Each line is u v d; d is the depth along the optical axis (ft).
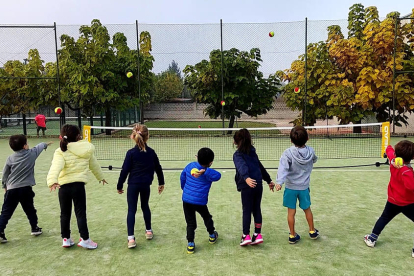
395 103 43.19
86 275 10.61
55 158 11.87
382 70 42.57
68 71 45.93
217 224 14.80
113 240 13.30
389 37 41.57
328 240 13.07
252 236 13.32
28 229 14.58
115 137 48.21
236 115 48.91
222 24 45.24
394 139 41.73
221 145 39.52
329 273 10.55
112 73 46.62
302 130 12.30
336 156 31.55
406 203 11.45
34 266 11.26
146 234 13.30
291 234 12.68
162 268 10.98
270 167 27.04
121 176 12.56
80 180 12.05
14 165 13.03
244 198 12.29
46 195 19.75
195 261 11.43
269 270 10.76
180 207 17.25
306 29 43.93
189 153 34.22
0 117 53.16
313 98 44.91
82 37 45.91
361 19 44.42
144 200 13.03
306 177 12.41
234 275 10.46
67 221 12.30
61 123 48.73
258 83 48.34
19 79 47.65
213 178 11.87
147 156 12.78
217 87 47.24
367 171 25.12
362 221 15.03
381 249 12.25
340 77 43.83
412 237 13.26
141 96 50.14
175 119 87.04
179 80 98.22
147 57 47.11
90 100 47.44
